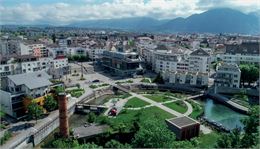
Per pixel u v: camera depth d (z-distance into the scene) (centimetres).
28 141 6981
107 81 13800
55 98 9119
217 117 9288
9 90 8812
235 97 11069
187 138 7112
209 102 11244
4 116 8306
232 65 11969
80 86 12600
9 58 12312
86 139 6944
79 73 15638
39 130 7312
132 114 8831
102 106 9788
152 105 9900
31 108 7869
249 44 16325
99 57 19150
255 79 12081
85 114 9781
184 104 10138
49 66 14162
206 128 7894
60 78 13825
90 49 19912
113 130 7319
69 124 8669
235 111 10012
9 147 6316
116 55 16062
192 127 7150
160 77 13612
